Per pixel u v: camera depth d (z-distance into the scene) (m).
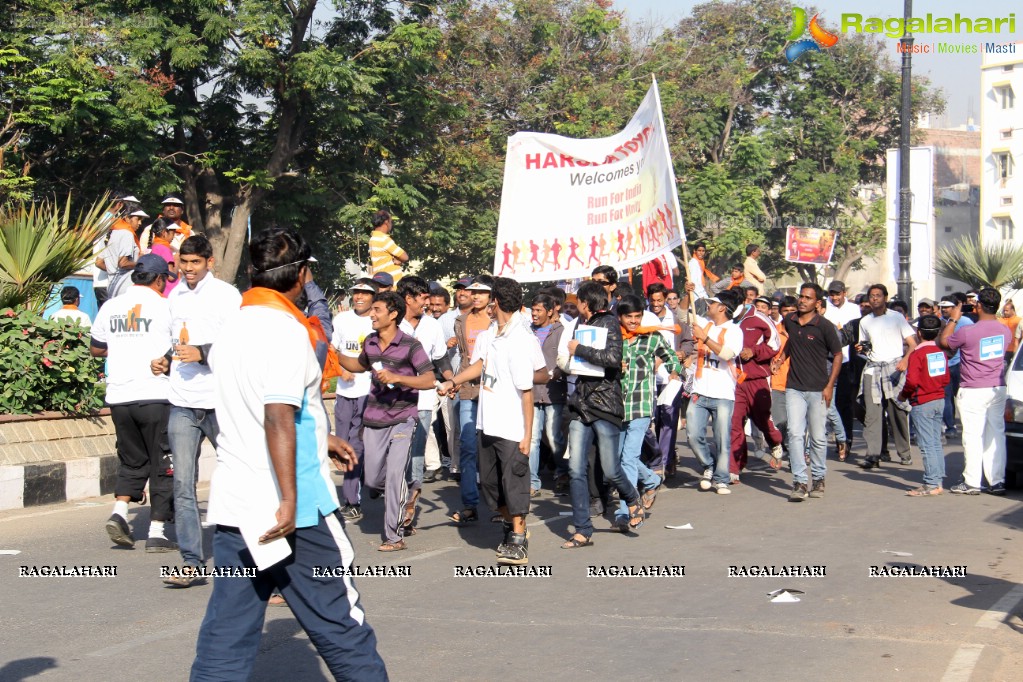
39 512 9.77
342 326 9.71
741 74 47.06
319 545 4.07
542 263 11.56
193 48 25.03
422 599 6.73
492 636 5.88
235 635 4.04
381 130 29.72
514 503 7.61
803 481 10.59
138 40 24.48
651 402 9.00
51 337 10.98
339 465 4.50
